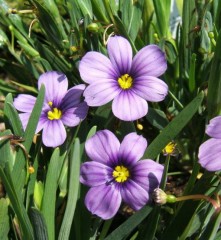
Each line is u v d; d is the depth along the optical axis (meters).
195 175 0.09
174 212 0.10
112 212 0.09
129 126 0.10
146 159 0.09
